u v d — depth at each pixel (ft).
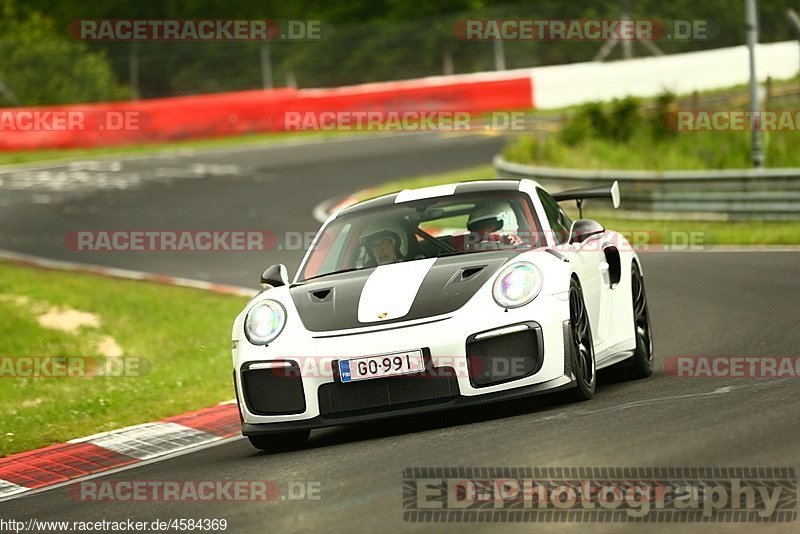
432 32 479.00
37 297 172.14
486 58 472.44
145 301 168.14
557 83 420.36
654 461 52.54
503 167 271.49
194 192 298.35
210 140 407.85
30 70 444.55
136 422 93.71
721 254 173.47
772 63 418.92
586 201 236.84
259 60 474.49
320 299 73.10
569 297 70.95
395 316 69.10
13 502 69.26
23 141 388.57
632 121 314.76
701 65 416.05
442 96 415.03
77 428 93.45
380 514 48.26
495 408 74.54
